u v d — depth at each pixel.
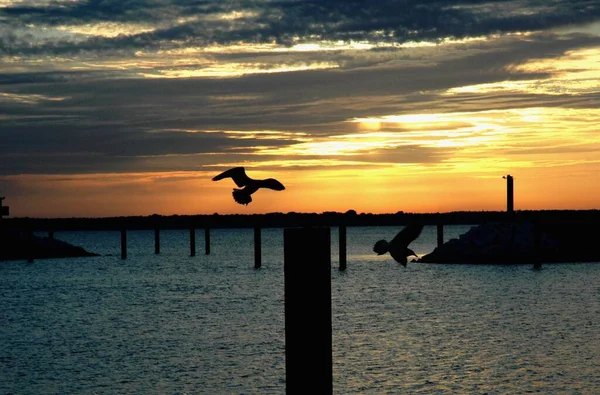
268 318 41.03
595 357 28.53
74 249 105.00
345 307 45.22
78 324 39.81
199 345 32.44
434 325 37.28
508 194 80.56
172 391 24.73
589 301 46.34
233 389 24.88
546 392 23.80
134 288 60.66
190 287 60.72
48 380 26.38
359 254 109.19
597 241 78.81
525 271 66.62
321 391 10.89
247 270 78.38
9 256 96.38
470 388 24.44
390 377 25.94
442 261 77.25
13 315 44.25
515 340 32.38
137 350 31.52
